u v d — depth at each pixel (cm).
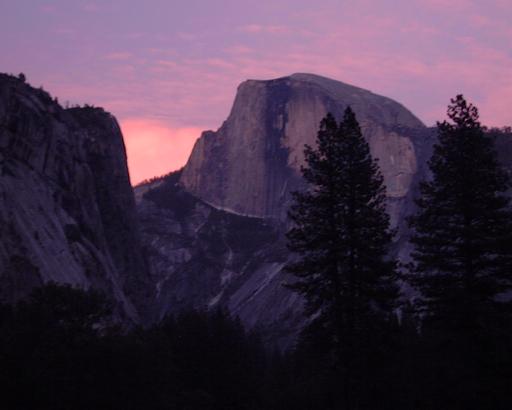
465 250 5131
